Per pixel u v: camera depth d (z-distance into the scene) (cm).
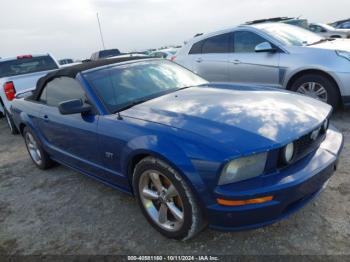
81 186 387
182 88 347
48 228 306
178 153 224
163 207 257
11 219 334
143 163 253
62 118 346
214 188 213
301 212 275
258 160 211
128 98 315
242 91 312
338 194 294
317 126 240
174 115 262
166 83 352
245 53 580
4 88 679
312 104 281
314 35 605
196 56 655
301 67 508
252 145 210
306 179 219
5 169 489
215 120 242
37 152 459
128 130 265
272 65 542
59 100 365
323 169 233
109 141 283
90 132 304
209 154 213
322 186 252
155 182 255
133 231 281
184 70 398
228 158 206
